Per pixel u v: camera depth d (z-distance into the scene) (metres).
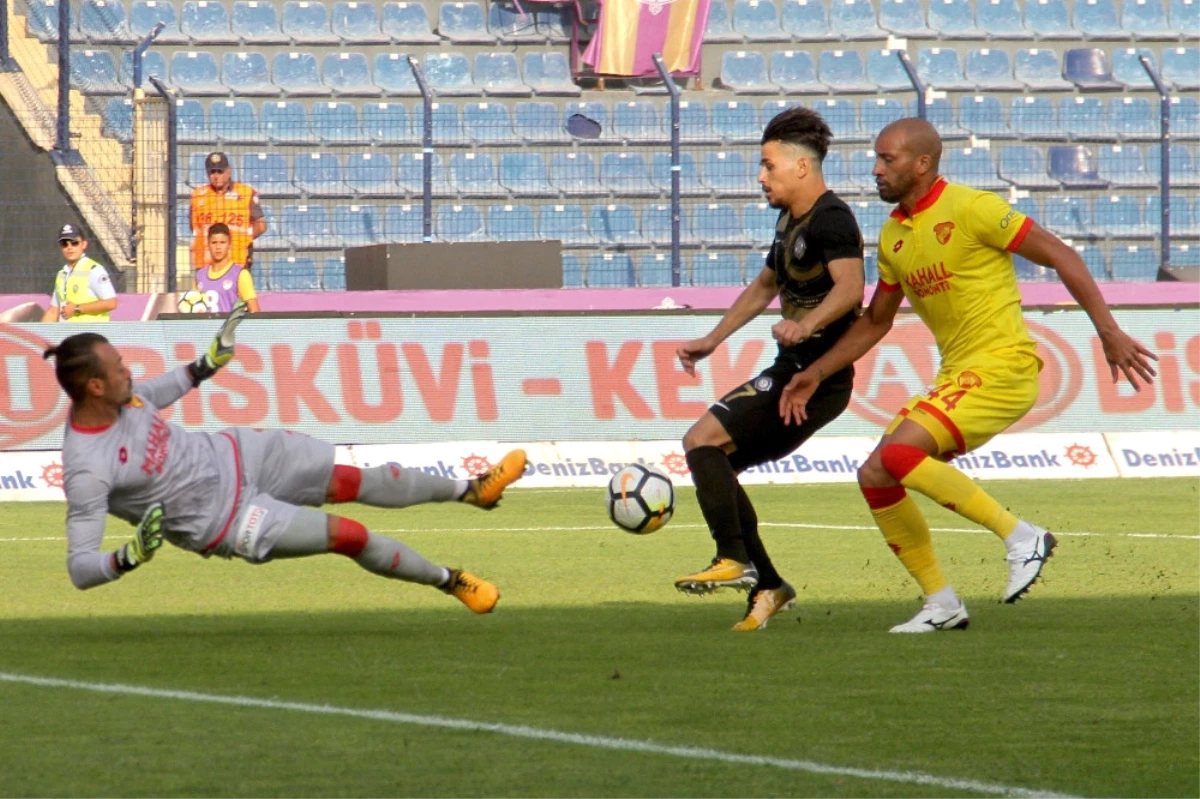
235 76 68.12
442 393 40.50
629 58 68.69
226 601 20.09
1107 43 73.94
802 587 21.28
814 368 16.75
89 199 56.59
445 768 10.32
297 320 39.97
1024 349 16.78
